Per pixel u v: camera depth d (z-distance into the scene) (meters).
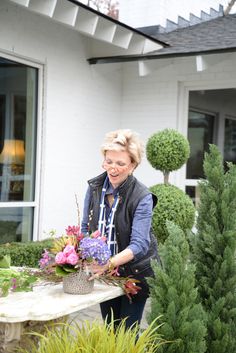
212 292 2.60
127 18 7.17
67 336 2.21
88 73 5.94
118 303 2.79
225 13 8.20
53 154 5.51
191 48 5.57
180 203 4.84
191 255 2.71
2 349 2.22
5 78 5.05
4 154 5.10
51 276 2.38
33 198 5.41
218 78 5.93
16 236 5.26
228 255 2.59
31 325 2.32
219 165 2.77
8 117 5.12
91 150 6.03
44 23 5.28
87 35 5.28
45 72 5.37
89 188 2.75
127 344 2.11
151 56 5.56
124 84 6.48
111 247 2.59
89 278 2.27
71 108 5.71
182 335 2.23
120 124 6.51
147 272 2.58
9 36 4.88
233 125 6.10
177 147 5.11
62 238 2.41
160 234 4.83
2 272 2.40
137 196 2.52
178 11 7.30
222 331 2.51
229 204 2.68
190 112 6.33
